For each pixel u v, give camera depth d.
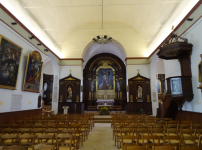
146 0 12.50
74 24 16.89
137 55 17.44
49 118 9.01
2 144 4.59
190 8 9.39
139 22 15.84
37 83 11.77
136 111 16.52
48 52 14.38
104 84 24.75
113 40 17.92
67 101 16.77
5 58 8.05
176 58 9.81
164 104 10.30
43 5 11.66
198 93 8.04
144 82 16.97
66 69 17.55
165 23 12.96
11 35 8.92
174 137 4.31
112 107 22.25
